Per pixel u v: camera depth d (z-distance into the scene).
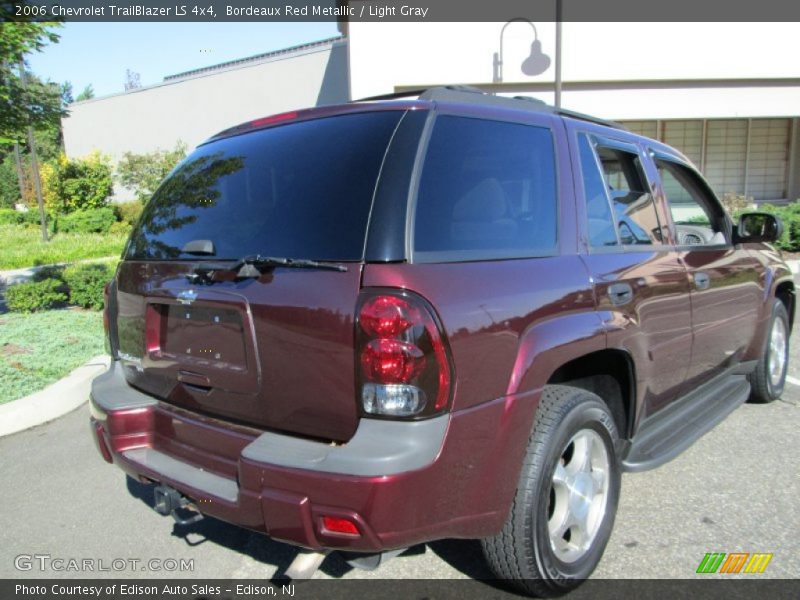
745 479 3.71
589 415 2.68
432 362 2.08
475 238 2.43
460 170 2.47
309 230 2.33
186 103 28.88
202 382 2.59
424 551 3.08
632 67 13.74
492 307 2.28
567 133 3.06
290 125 2.78
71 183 24.91
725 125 16.06
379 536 2.03
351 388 2.12
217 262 2.53
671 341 3.37
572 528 2.76
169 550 3.18
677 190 4.71
